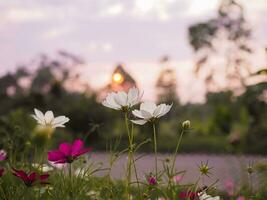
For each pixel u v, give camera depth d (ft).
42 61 128.36
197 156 47.14
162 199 7.35
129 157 6.88
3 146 10.66
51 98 76.74
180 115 95.35
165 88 103.96
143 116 6.76
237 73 102.83
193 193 6.91
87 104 64.49
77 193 7.13
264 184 9.62
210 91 100.32
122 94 6.87
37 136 8.54
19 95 76.18
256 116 66.44
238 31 104.73
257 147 48.21
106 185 7.65
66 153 6.82
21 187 7.32
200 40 105.19
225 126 69.72
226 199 10.30
